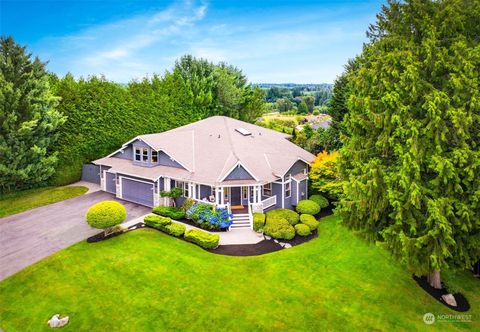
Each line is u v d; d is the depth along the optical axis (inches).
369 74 517.0
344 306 526.0
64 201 1029.2
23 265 621.9
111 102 1293.1
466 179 437.4
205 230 839.7
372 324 482.9
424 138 462.0
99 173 1224.2
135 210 965.2
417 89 463.2
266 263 670.5
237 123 1331.2
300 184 1092.5
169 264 646.5
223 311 506.6
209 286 575.5
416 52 476.7
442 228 433.7
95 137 1263.5
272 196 1002.1
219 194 984.9
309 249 745.0
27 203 992.2
